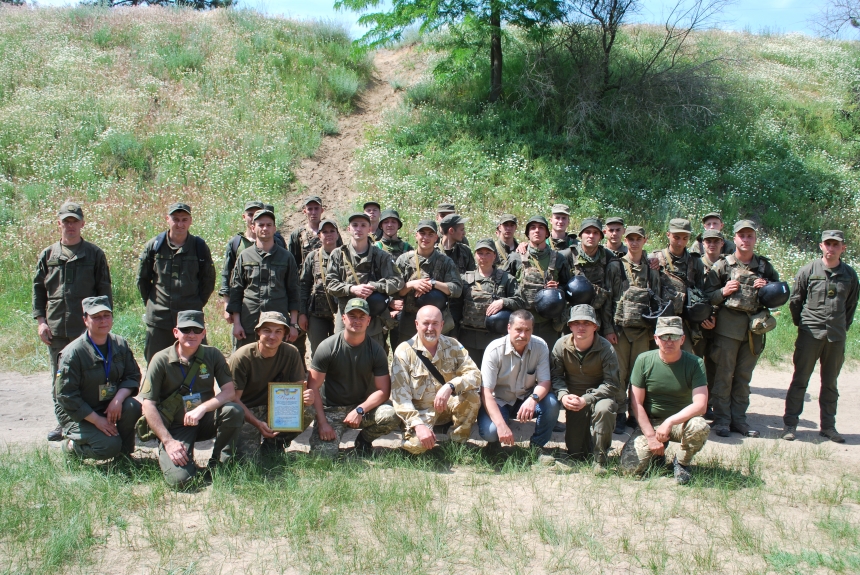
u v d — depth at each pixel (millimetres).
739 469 5438
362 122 17250
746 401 6598
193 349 5008
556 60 17281
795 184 15344
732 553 3947
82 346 4973
